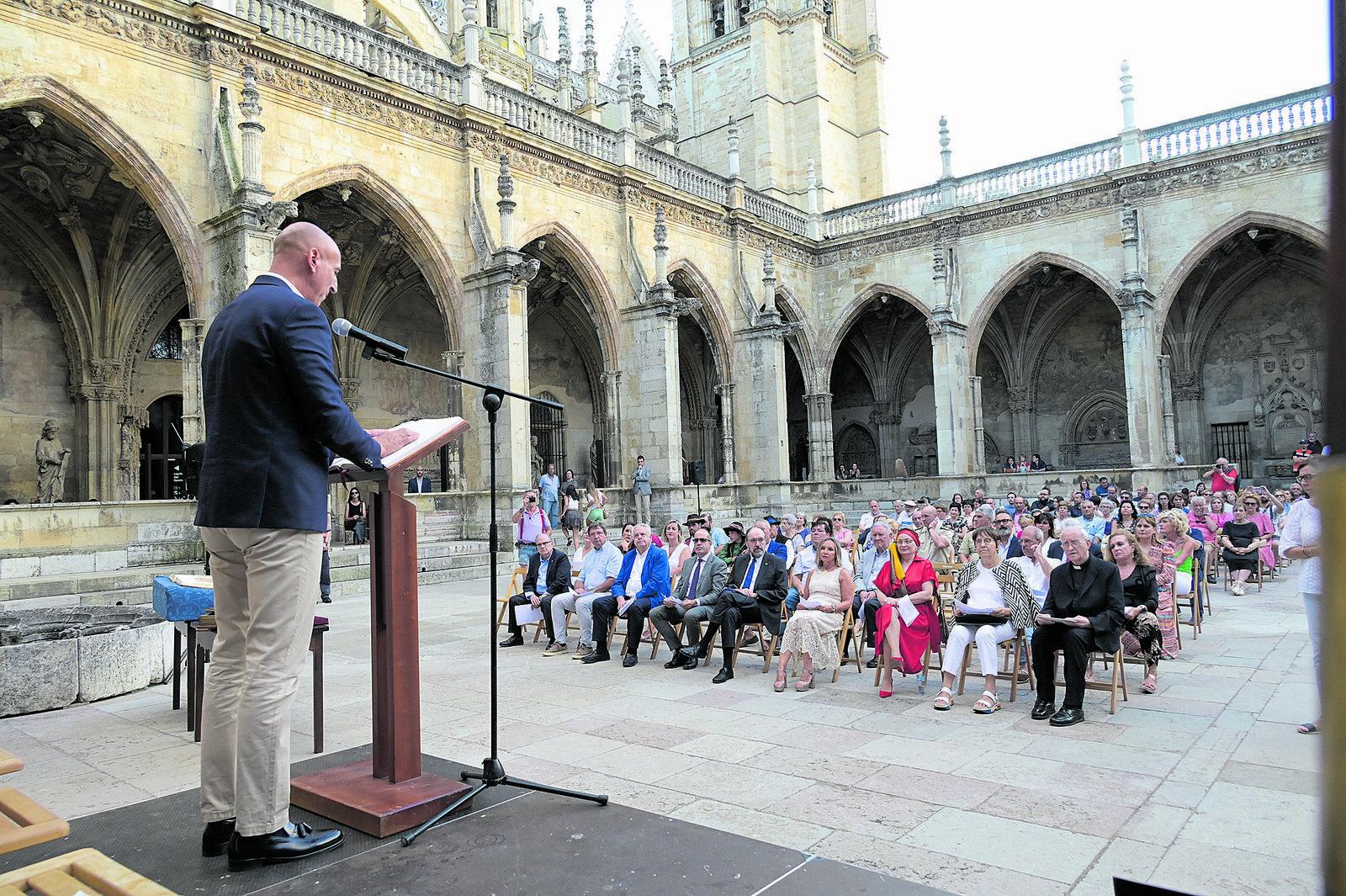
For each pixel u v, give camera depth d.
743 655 11.76
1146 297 30.50
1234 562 16.44
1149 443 30.00
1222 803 5.61
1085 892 4.30
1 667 8.02
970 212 35.72
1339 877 0.98
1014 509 21.00
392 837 4.32
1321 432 0.97
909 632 8.92
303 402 4.05
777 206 39.09
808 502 36.31
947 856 4.73
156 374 27.72
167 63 19.34
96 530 16.52
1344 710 0.98
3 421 24.25
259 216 18.67
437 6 35.16
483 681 9.72
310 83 21.84
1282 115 29.25
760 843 4.31
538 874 3.89
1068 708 7.88
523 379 24.17
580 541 24.86
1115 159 32.84
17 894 2.91
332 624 13.60
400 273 30.66
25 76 17.17
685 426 43.75
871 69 47.34
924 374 44.28
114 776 6.06
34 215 23.56
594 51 41.75
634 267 30.48
